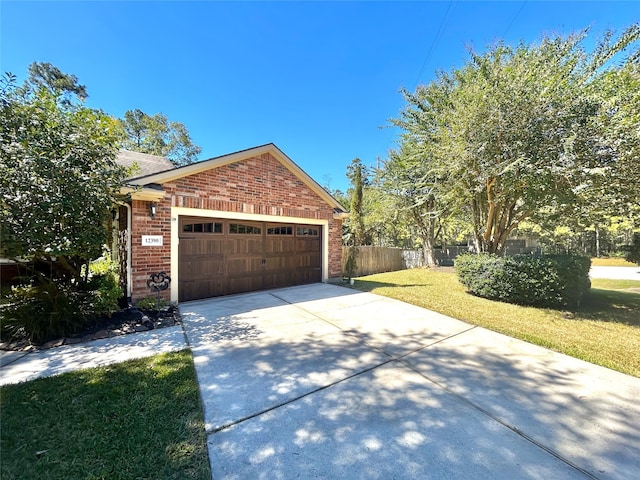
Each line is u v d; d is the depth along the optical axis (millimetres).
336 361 3609
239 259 7613
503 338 4480
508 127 5961
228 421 2414
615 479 1842
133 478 1816
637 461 1994
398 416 2496
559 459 2012
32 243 3885
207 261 6980
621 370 3383
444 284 9906
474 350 3988
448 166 7156
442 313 5938
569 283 6285
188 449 2076
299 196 8930
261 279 8133
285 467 1938
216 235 7141
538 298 6500
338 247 10398
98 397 2705
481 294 7469
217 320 5305
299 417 2480
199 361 3562
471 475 1874
